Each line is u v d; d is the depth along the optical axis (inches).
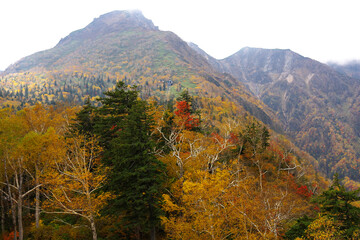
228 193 753.0
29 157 843.4
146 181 743.1
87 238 823.1
